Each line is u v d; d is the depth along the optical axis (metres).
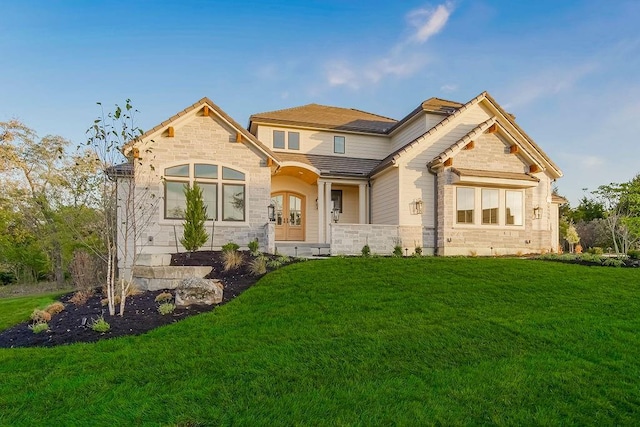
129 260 13.98
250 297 8.49
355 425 3.91
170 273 10.31
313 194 20.16
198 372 5.10
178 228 14.37
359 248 16.06
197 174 14.75
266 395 4.50
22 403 4.39
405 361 5.46
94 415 4.12
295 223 19.98
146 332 6.80
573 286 9.73
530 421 4.07
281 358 5.48
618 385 4.85
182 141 14.63
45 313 7.99
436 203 17.00
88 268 13.81
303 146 20.45
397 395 4.52
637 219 22.03
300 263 11.33
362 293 8.68
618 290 9.52
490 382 4.87
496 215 17.19
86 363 5.42
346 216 20.73
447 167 16.67
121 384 4.82
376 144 21.66
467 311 7.61
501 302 8.30
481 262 11.93
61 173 23.48
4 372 5.22
